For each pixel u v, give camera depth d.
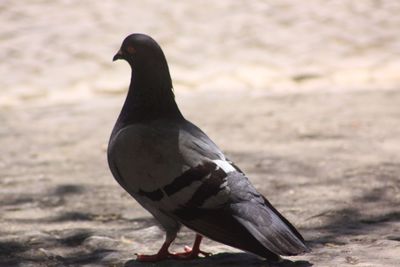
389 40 22.19
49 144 13.77
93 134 14.48
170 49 21.58
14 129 15.30
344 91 18.14
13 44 22.08
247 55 21.17
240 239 6.40
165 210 6.84
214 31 22.92
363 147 12.61
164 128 7.04
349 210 9.05
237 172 6.74
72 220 9.05
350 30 22.94
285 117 15.37
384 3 25.28
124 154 7.00
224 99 17.62
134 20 23.83
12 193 10.40
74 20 23.86
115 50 21.52
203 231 6.59
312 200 9.52
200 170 6.70
